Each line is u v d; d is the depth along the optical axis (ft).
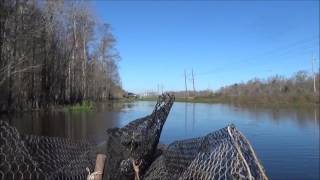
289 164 67.10
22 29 146.00
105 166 17.16
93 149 30.04
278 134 114.11
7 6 135.74
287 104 322.75
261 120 166.71
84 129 104.58
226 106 306.76
